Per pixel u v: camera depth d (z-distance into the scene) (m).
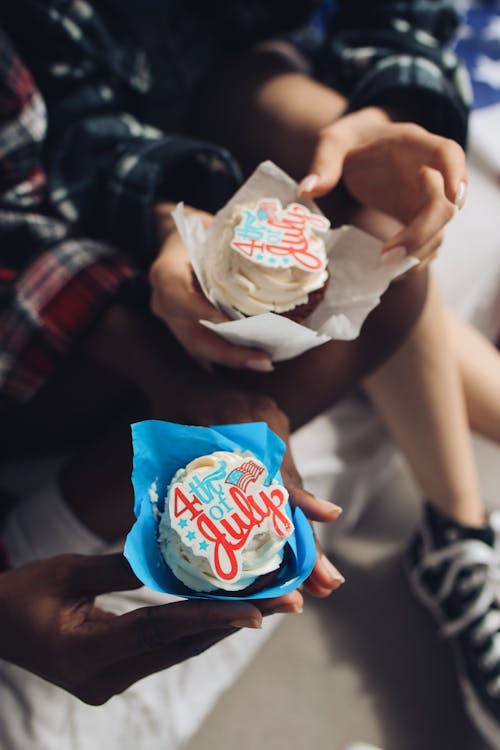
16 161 0.51
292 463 0.42
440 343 0.56
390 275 0.44
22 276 0.49
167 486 0.38
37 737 0.50
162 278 0.45
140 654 0.37
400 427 0.60
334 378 0.47
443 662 0.65
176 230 0.48
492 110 0.85
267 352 0.44
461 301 0.71
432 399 0.57
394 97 0.56
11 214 0.51
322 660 0.64
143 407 0.49
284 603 0.35
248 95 0.59
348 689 0.63
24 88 0.51
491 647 0.60
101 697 0.39
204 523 0.35
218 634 0.36
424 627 0.67
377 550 0.72
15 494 0.59
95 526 0.50
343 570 0.70
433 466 0.61
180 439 0.38
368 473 0.69
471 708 0.61
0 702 0.51
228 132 0.58
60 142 0.55
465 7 1.00
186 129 0.61
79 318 0.48
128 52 0.61
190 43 0.70
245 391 0.44
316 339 0.42
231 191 0.53
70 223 0.54
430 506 0.65
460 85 0.60
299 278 0.43
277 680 0.63
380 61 0.58
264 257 0.43
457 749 0.60
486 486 0.76
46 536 0.51
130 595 0.52
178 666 0.55
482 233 0.74
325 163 0.48
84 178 0.54
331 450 0.64
